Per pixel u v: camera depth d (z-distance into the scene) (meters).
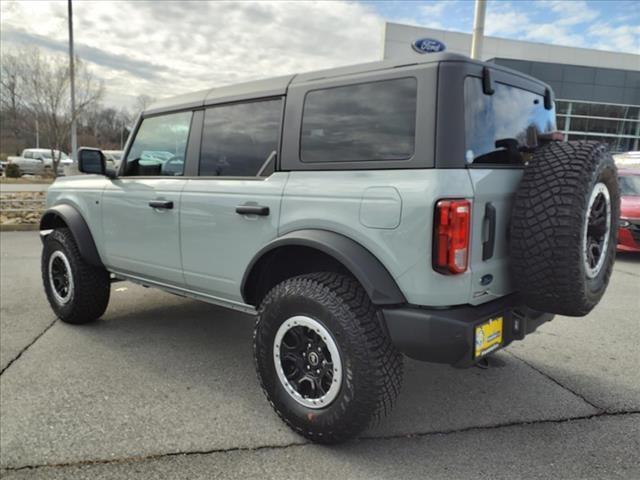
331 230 2.54
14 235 10.20
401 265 2.31
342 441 2.54
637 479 2.35
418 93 2.32
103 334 4.27
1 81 25.17
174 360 3.73
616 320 4.80
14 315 4.79
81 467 2.42
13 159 29.83
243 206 2.93
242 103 3.11
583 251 2.32
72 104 19.95
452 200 2.19
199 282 3.35
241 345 4.06
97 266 4.29
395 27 23.12
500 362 3.55
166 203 3.43
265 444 2.63
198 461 2.48
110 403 3.04
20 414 2.89
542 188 2.34
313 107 2.73
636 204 8.27
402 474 2.39
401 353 2.49
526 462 2.49
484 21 8.97
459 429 2.80
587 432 2.77
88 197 4.17
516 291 2.64
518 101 2.76
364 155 2.49
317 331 2.51
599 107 23.28
